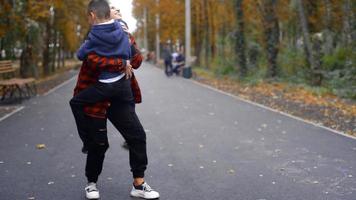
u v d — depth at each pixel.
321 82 18.38
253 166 6.69
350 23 16.81
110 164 6.84
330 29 19.05
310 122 10.62
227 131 9.54
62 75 30.52
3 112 12.33
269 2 21.22
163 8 40.66
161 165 6.77
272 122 10.69
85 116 5.01
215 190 5.59
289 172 6.37
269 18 21.27
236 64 23.88
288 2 20.94
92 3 4.90
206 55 35.50
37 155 7.41
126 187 5.71
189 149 7.83
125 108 5.11
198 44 38.91
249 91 18.14
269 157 7.23
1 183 5.89
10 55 21.84
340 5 18.30
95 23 4.91
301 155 7.35
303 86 17.88
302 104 13.64
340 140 8.52
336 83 16.33
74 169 6.56
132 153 5.22
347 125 9.99
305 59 19.56
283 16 21.28
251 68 23.83
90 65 4.85
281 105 13.72
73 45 39.03
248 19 22.83
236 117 11.52
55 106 13.71
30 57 24.45
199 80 25.69
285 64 21.27
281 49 21.97
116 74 4.93
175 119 11.21
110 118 5.17
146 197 5.26
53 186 5.76
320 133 9.24
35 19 19.95
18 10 17.33
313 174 6.26
